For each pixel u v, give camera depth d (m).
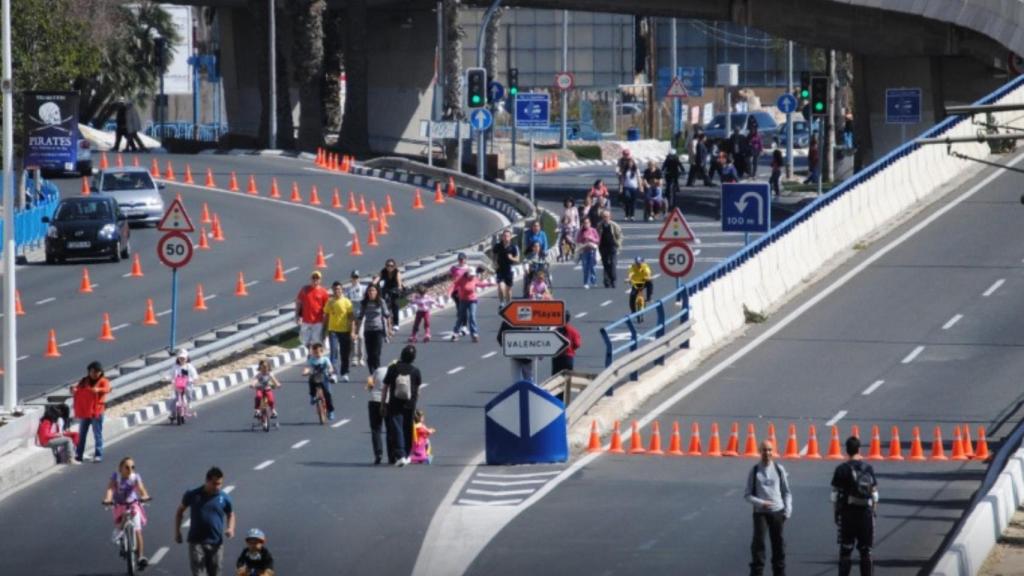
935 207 118.19
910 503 55.47
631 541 50.19
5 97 72.81
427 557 48.47
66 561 48.59
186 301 99.31
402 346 88.88
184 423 71.88
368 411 69.94
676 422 71.12
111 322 93.19
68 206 116.06
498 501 55.97
